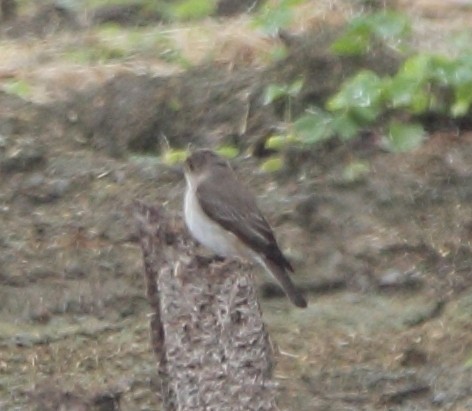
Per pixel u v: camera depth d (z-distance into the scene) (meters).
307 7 17.11
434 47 16.75
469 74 16.17
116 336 14.51
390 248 15.28
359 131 16.25
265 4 18.02
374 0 17.03
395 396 13.63
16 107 16.83
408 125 16.25
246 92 16.62
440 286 14.91
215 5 18.12
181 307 11.16
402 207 15.66
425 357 13.98
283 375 13.89
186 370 11.16
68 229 15.70
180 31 17.50
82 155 16.41
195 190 13.01
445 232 15.41
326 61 16.62
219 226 12.95
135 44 17.42
